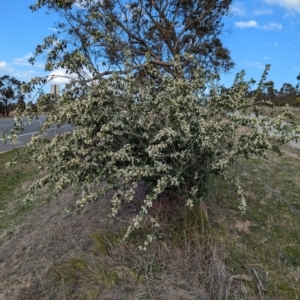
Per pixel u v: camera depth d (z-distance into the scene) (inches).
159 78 150.6
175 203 151.0
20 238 193.9
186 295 110.3
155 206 152.7
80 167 139.0
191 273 120.4
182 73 156.5
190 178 144.3
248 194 186.9
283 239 139.8
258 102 160.1
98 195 141.2
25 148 158.7
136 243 139.9
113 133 138.9
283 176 233.3
